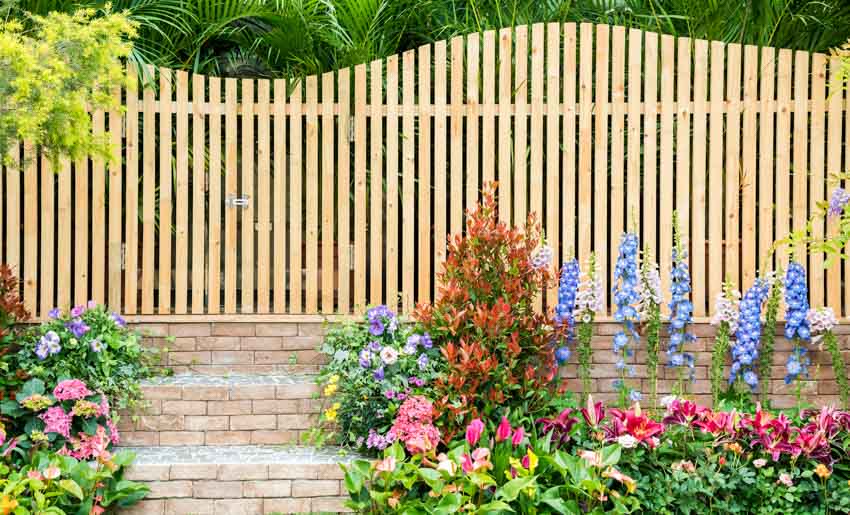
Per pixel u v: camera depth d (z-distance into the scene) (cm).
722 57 650
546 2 760
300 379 627
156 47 745
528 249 592
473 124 657
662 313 653
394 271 662
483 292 589
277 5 756
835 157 650
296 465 539
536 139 656
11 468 521
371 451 565
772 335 624
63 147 546
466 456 490
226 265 661
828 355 644
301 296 704
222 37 776
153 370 641
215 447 588
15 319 610
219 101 660
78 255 650
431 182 688
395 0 761
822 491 509
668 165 654
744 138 652
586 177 653
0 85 491
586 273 654
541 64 655
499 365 565
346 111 664
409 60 659
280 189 663
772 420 527
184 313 660
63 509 496
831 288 649
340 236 661
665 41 652
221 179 680
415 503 490
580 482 490
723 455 520
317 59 766
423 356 574
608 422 579
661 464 516
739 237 662
